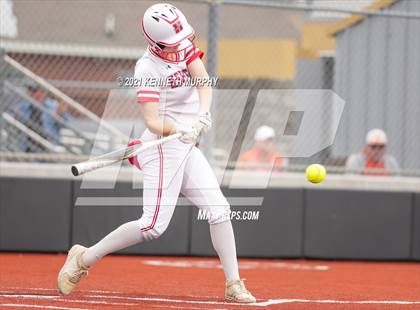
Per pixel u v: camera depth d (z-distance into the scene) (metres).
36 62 28.52
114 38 30.27
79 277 15.31
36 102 27.33
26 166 26.41
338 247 27.56
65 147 27.84
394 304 15.78
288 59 31.78
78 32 29.44
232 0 26.00
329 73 28.81
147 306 14.00
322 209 27.50
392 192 27.95
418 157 28.94
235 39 32.78
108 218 26.45
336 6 26.83
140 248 26.77
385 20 28.84
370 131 28.55
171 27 14.17
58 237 26.28
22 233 26.16
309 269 24.45
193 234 26.86
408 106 29.08
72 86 28.38
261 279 20.81
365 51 28.92
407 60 29.03
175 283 19.11
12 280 18.39
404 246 27.95
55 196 26.30
